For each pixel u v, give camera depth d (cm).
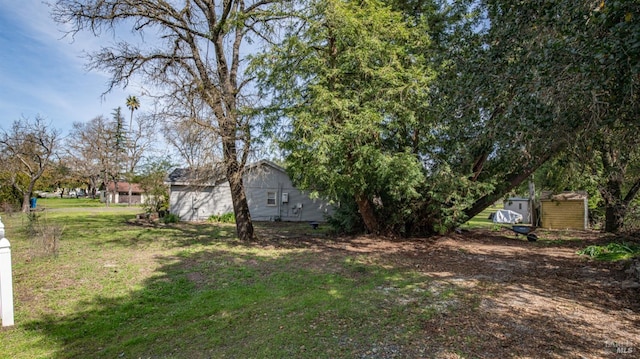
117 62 1116
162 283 607
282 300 513
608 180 1038
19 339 385
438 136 968
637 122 362
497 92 484
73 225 1540
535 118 401
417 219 1195
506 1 463
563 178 1133
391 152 993
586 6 335
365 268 730
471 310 452
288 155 936
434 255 891
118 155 3666
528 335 369
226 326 416
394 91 852
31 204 2644
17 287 571
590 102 363
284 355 334
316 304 489
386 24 905
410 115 869
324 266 752
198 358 334
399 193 999
